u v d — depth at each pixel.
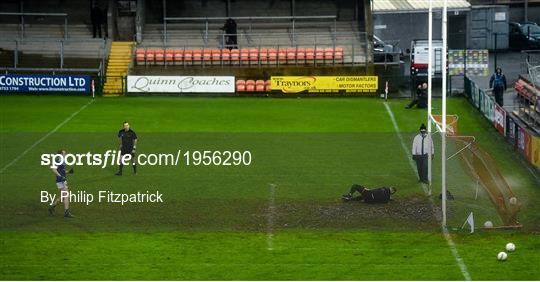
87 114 77.06
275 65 88.69
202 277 41.12
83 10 97.62
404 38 103.94
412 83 84.75
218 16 98.31
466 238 46.53
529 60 91.62
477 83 89.44
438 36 104.62
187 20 96.75
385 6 105.00
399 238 46.50
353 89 85.25
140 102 82.38
